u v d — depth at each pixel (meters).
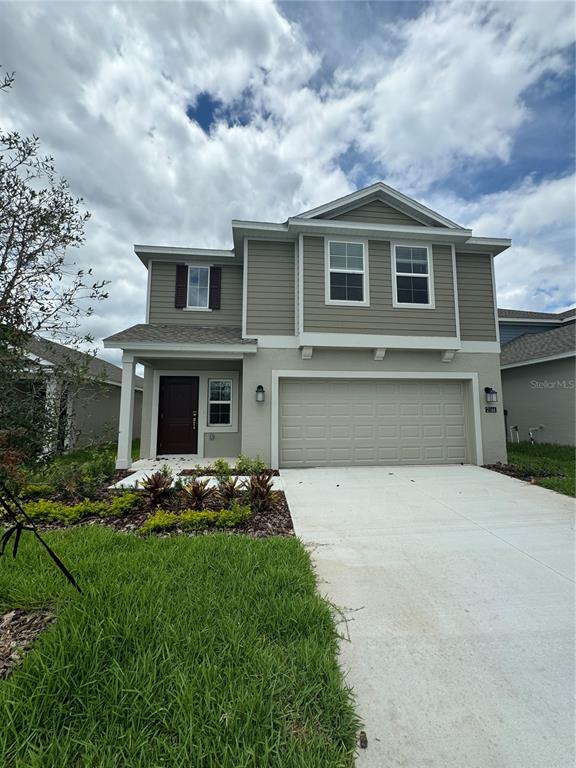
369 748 1.59
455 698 1.89
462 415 8.80
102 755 1.40
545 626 2.52
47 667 1.78
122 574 2.77
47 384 2.68
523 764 1.54
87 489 5.11
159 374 9.65
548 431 11.51
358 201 8.67
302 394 8.37
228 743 1.46
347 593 2.91
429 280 8.57
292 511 5.01
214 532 4.02
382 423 8.52
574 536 4.17
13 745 1.45
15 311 2.34
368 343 8.23
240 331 9.20
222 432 9.68
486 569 3.36
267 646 2.07
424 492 6.02
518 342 14.57
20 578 2.66
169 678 1.76
